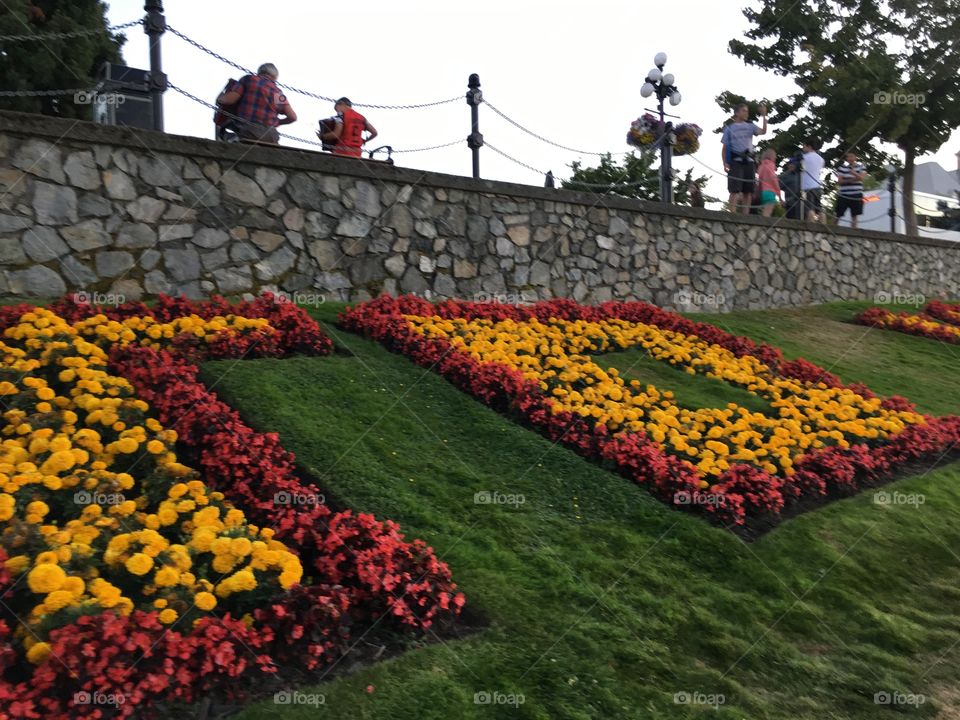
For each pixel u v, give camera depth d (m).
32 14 15.09
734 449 6.80
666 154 12.14
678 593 4.84
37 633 3.19
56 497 4.12
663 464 6.03
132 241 7.12
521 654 4.05
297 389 6.06
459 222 9.49
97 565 3.66
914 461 7.57
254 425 5.40
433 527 4.89
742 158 13.19
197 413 5.01
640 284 11.48
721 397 8.23
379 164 8.73
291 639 3.54
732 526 5.64
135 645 3.14
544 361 8.06
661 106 12.09
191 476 4.51
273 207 8.00
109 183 7.00
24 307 5.92
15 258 6.50
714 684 4.19
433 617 4.16
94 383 5.07
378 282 8.77
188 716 3.20
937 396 10.14
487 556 4.75
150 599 3.59
